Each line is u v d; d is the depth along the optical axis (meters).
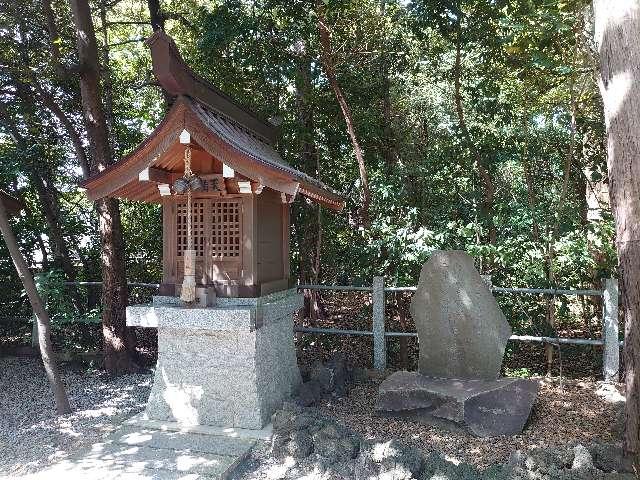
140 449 3.68
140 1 9.12
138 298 8.20
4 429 4.22
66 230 7.42
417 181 6.63
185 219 4.23
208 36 6.25
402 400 4.20
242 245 4.07
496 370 4.54
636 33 2.99
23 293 6.57
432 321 4.76
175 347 4.22
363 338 7.35
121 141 7.75
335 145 7.26
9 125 6.86
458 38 6.27
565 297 6.08
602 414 4.21
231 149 3.64
